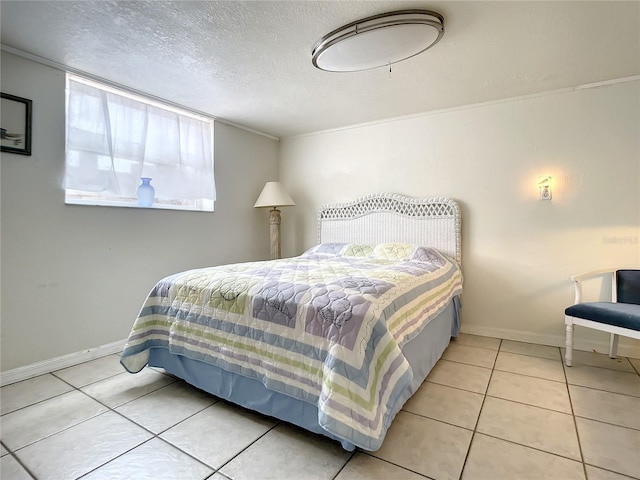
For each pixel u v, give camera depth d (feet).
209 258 11.55
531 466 4.59
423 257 9.46
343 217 12.42
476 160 10.25
